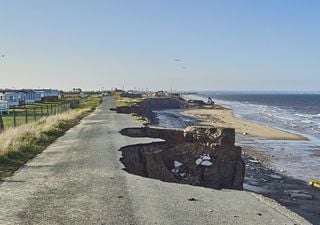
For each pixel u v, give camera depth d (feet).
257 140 170.71
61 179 41.34
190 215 29.89
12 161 51.11
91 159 54.13
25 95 274.16
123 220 28.07
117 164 50.72
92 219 28.19
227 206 33.27
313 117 327.47
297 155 132.77
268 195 81.56
